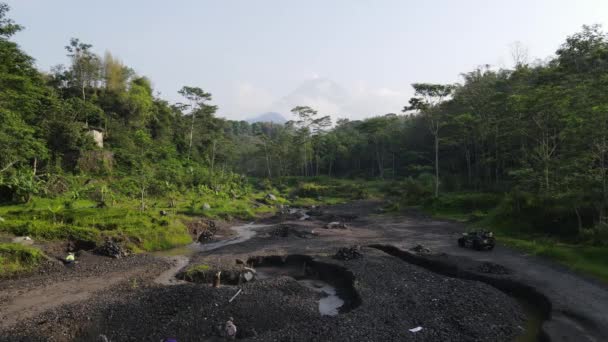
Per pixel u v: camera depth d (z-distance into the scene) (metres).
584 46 62.25
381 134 121.56
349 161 140.38
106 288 25.28
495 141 69.50
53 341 17.58
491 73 95.19
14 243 32.28
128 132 86.50
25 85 58.66
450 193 71.44
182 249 40.44
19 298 23.38
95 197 55.38
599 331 17.28
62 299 23.12
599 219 33.66
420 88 68.19
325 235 45.09
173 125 115.44
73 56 89.44
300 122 140.50
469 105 80.62
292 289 24.75
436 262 30.17
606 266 26.42
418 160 110.88
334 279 28.61
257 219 63.03
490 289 23.72
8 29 52.78
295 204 86.56
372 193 97.94
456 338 17.30
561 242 34.59
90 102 81.62
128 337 18.17
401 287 24.30
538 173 43.88
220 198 74.81
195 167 98.75
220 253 36.38
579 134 36.66
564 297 21.52
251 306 21.22
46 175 54.62
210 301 21.67
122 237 38.38
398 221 56.03
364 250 34.94
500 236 39.88
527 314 20.70
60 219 40.41
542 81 62.25
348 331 17.91
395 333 17.70
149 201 60.62
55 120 65.25
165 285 25.80
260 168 146.00
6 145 46.38
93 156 68.81
